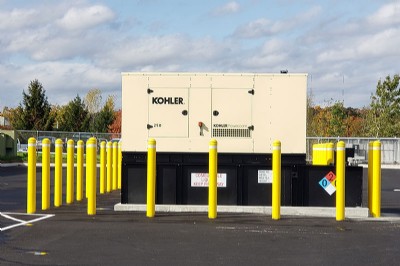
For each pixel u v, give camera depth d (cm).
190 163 1212
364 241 892
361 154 3750
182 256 775
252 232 962
